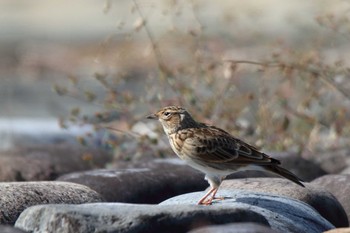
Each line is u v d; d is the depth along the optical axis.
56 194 10.59
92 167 15.03
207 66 16.11
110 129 15.35
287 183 11.30
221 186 11.36
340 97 17.16
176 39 17.47
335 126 16.31
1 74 32.06
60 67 32.78
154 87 17.73
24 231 9.02
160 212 8.84
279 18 35.41
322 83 16.47
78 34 41.50
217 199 10.38
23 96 27.42
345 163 15.29
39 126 18.58
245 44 20.89
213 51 16.66
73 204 9.73
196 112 15.70
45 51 36.41
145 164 13.42
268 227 8.95
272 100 16.53
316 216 10.24
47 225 9.02
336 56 22.78
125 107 15.73
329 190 12.16
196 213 8.86
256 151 10.46
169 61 18.80
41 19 45.56
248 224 8.48
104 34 41.41
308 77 16.02
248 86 18.28
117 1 35.38
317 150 16.27
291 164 14.02
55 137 18.03
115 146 15.23
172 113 11.03
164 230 8.77
